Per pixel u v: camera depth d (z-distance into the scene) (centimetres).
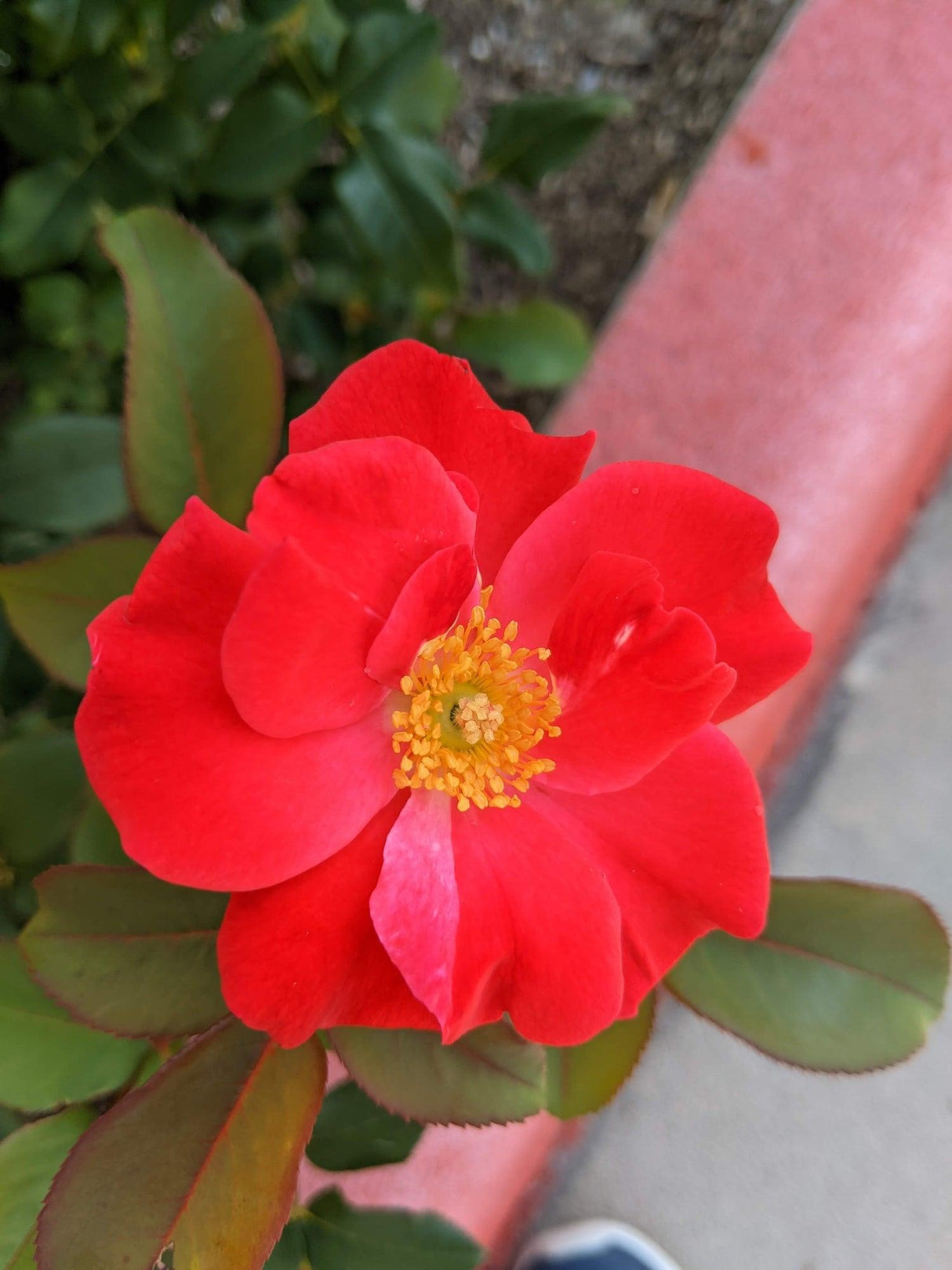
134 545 16
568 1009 13
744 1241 28
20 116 18
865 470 22
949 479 29
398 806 14
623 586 13
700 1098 29
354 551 12
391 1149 16
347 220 19
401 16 18
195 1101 14
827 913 16
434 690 14
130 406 15
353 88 18
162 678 12
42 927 14
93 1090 15
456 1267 16
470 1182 22
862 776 29
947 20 21
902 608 29
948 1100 28
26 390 22
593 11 26
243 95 18
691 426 22
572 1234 27
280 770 12
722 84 26
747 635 14
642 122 26
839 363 21
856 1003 16
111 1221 13
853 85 21
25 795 17
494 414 13
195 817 12
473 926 13
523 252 21
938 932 16
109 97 18
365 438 13
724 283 22
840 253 21
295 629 11
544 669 14
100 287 20
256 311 16
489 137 21
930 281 21
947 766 29
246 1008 12
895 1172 28
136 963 14
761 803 14
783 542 21
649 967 14
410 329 23
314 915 13
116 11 17
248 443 16
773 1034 16
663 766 14
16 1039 15
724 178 22
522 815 14
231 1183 13
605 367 22
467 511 12
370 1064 14
